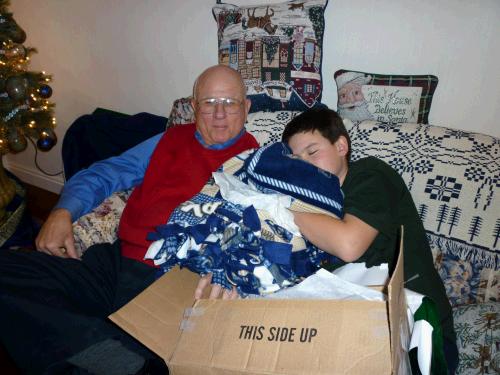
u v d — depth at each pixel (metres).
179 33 2.12
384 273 0.90
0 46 2.14
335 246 0.96
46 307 0.99
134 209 1.41
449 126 1.58
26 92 2.10
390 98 1.43
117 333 0.96
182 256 1.01
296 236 1.02
